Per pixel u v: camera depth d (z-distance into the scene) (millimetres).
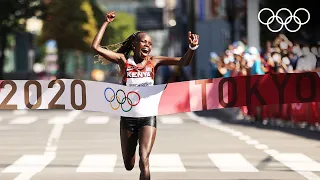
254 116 31016
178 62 11906
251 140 22422
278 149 19875
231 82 12555
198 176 15086
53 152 19719
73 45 88750
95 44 11812
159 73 85500
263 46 41500
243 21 45750
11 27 69125
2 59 70125
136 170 16078
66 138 23844
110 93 12250
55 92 12648
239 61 32062
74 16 87875
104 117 35781
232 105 12586
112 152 19547
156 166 16625
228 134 24719
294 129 26531
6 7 67812
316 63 29391
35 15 69375
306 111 27219
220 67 34312
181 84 12227
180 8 94750
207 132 25688
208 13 55594
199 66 61625
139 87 12070
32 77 75125
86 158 18281
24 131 27047
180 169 16109
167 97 12211
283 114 29047
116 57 12031
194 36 11641
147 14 127375
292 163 17047
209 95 12484
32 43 90188
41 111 42844
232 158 17984
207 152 19266
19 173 15781
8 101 12711
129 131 12102
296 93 12695
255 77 12625
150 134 11906
